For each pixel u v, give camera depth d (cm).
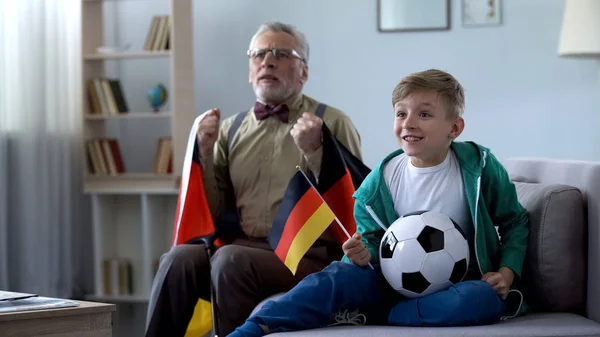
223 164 296
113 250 488
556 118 494
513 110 496
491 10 494
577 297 202
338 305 193
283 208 247
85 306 189
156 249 475
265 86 290
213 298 254
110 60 521
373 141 504
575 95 492
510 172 258
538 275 204
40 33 452
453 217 205
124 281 477
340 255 271
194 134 280
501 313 190
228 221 291
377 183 212
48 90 462
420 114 202
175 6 459
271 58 290
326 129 269
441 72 207
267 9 510
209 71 516
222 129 300
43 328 182
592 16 450
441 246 192
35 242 446
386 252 197
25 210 442
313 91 508
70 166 484
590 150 492
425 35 499
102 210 475
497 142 498
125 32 519
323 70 507
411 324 191
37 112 449
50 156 462
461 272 195
